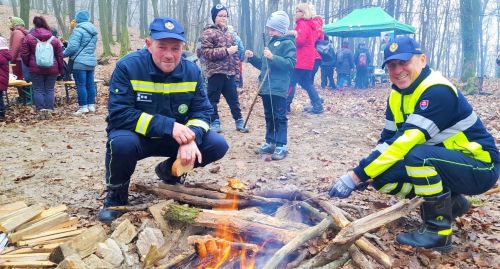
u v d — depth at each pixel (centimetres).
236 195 329
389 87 1528
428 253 276
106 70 1566
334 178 441
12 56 799
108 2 2395
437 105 270
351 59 1430
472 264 270
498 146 573
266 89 509
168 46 301
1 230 292
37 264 253
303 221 302
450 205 284
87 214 345
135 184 354
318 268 238
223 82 643
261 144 596
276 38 518
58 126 721
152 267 246
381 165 276
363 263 244
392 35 1467
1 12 3148
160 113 324
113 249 253
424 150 277
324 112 878
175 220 290
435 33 3459
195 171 464
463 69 1188
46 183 426
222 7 620
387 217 251
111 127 323
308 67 824
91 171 469
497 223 329
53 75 795
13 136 638
